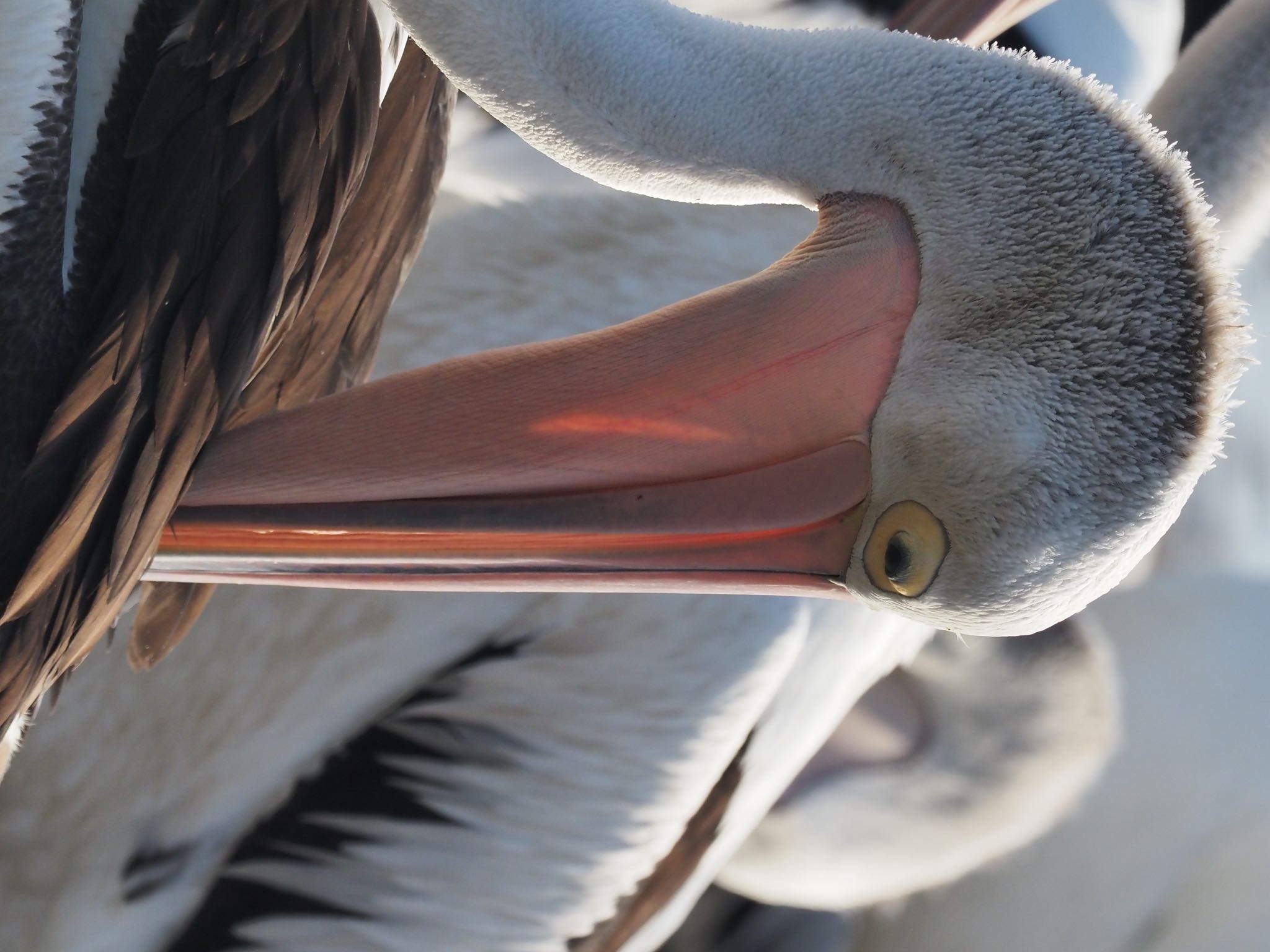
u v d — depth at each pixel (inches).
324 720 139.3
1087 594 128.4
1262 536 179.8
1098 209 128.7
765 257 142.9
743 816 142.7
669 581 130.3
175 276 129.7
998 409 128.6
